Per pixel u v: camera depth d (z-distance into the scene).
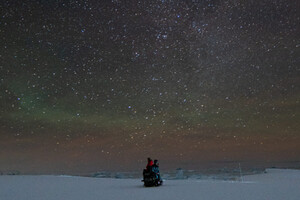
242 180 18.64
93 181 19.59
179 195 10.66
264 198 9.34
